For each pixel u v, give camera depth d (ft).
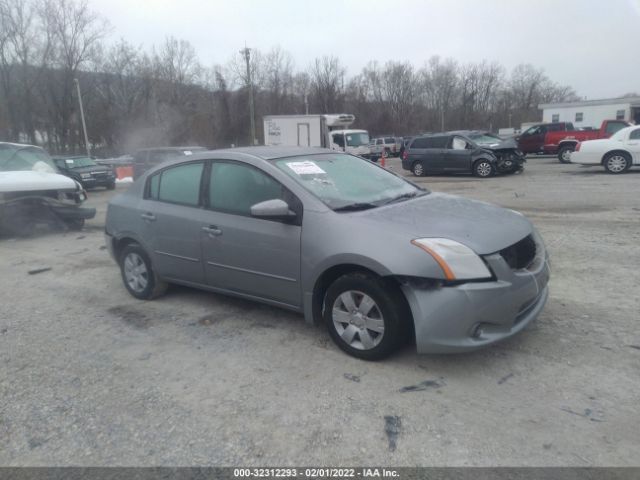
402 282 10.85
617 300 15.16
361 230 11.57
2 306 17.51
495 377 10.99
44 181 30.55
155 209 16.06
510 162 56.70
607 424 9.18
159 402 10.64
